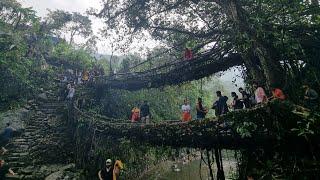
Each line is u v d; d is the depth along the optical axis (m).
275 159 8.98
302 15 10.47
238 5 11.29
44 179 12.85
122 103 25.00
